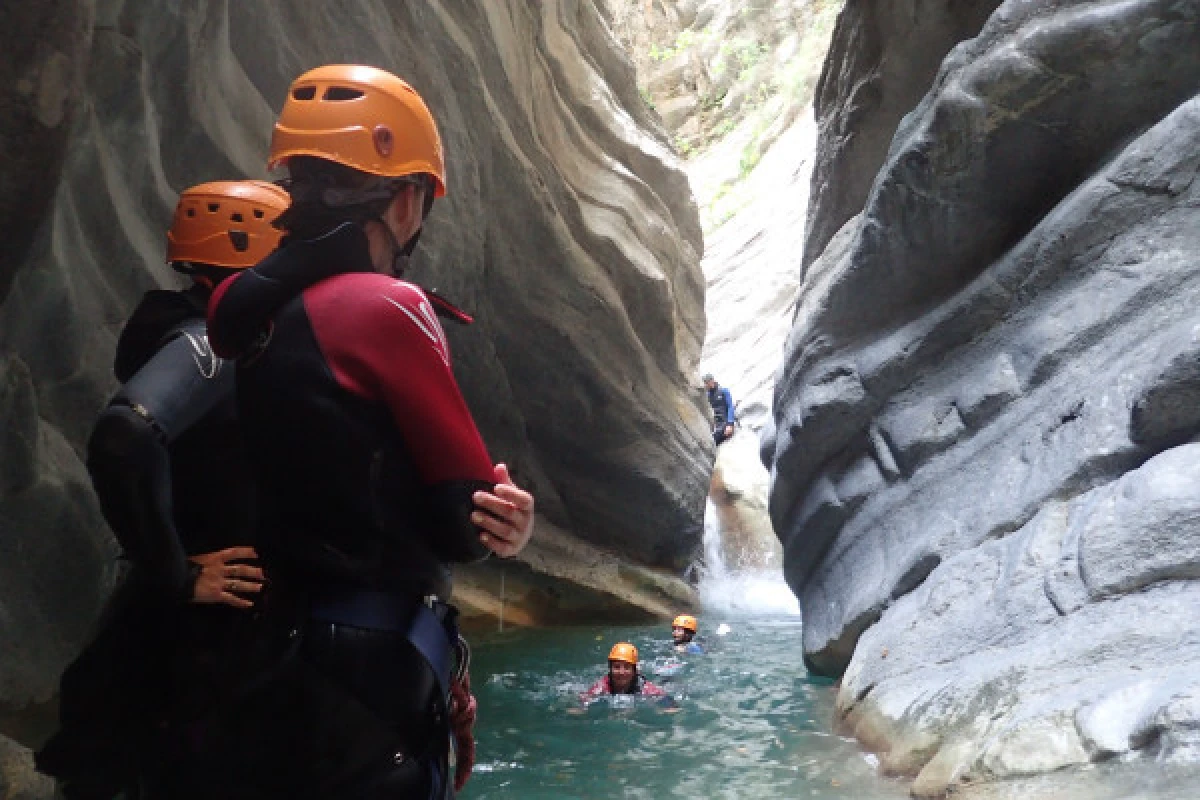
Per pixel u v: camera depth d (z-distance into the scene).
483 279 11.80
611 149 15.80
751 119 31.02
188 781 1.49
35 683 5.93
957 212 6.49
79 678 2.00
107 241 6.66
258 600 1.52
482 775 5.96
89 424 6.64
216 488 2.06
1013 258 6.16
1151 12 5.64
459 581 11.64
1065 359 5.67
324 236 1.53
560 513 13.34
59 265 5.99
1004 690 4.31
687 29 33.78
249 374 1.50
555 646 10.71
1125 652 4.05
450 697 1.66
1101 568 4.39
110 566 6.36
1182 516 4.26
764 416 19.42
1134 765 3.44
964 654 4.96
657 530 13.98
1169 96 5.80
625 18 33.62
